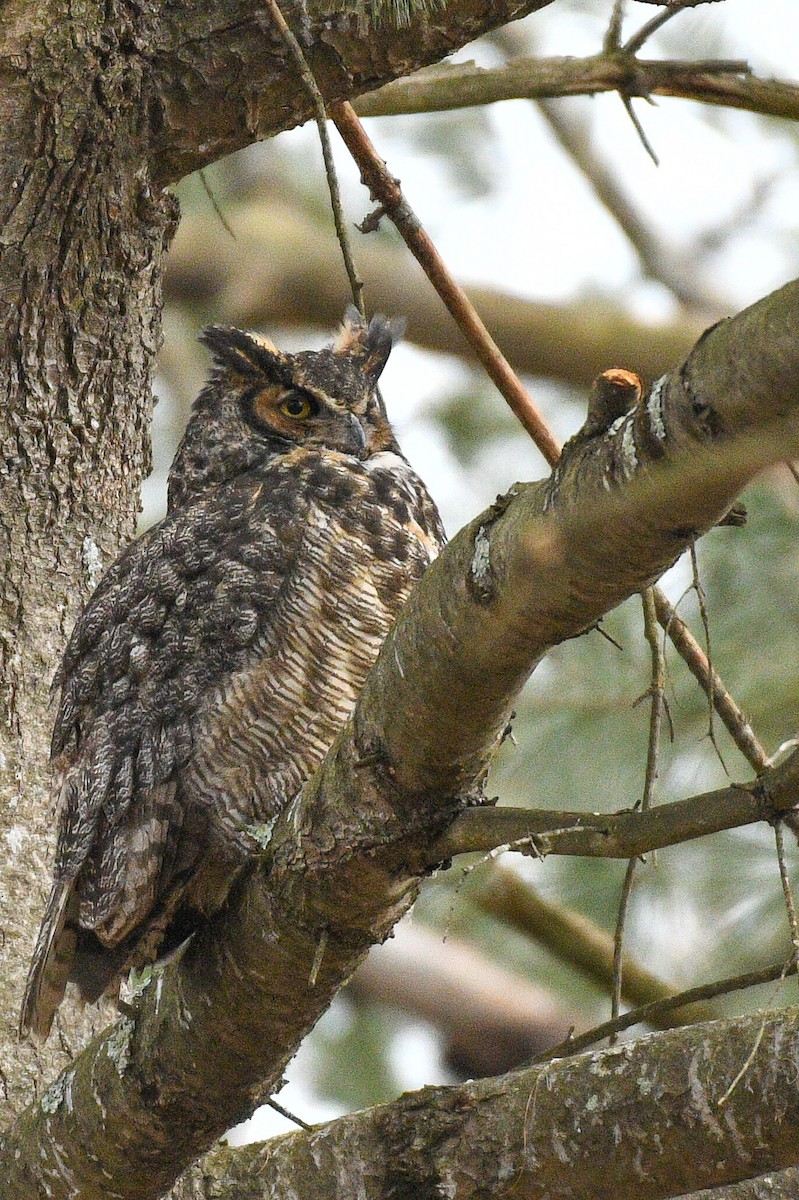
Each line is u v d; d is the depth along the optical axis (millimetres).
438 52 8664
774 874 11086
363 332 10188
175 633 8453
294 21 8562
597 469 5141
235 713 8297
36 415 9000
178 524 8836
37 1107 7840
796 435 4188
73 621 9008
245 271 17656
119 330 9164
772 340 4379
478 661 5871
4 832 8711
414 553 8508
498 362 8578
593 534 5258
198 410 10109
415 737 6219
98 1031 8844
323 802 6617
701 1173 6582
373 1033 18172
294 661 8281
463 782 6367
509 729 7547
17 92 8617
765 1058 6434
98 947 8391
